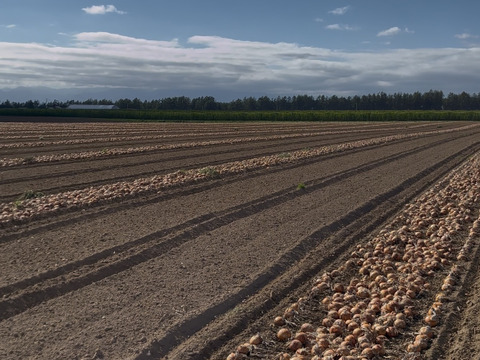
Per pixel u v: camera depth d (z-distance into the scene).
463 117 89.69
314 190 15.91
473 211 13.81
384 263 9.16
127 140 31.78
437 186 17.58
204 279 8.07
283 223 11.66
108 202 13.02
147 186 14.88
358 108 169.88
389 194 15.77
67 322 6.51
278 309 7.35
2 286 7.45
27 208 11.98
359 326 6.62
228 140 33.00
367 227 11.98
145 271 8.35
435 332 6.65
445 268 9.16
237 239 10.26
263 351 6.12
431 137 41.72
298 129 50.06
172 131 42.06
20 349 5.83
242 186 16.00
